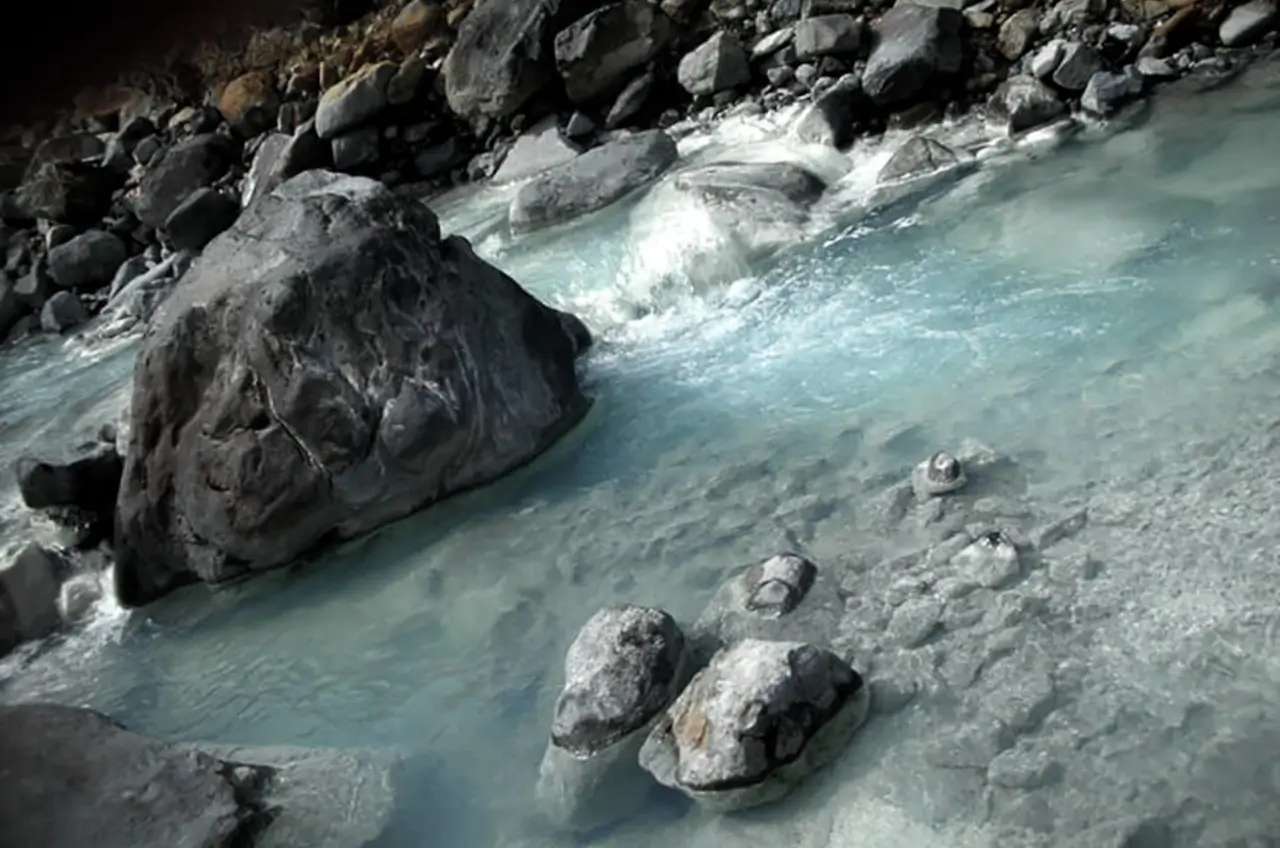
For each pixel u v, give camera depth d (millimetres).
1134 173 5539
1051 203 5504
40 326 8383
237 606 4539
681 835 2910
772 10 7773
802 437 4438
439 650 3908
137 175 9039
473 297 4961
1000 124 6336
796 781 2951
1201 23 6430
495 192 7906
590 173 7070
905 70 6590
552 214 6984
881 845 2707
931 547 3602
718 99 7590
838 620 3420
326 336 4617
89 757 3383
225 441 4590
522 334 5039
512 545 4348
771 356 5094
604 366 5422
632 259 6211
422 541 4570
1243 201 5023
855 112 6824
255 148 8922
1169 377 4055
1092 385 4156
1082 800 2656
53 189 8844
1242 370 3955
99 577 4891
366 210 4898
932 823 2717
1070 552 3410
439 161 8336
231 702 3949
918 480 3881
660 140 7176
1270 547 3180
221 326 4680
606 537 4215
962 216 5656
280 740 3674
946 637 3234
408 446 4594
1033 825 2633
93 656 4473
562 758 3211
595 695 3227
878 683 3148
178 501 4672
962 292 5047
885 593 3467
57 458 5094
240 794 3242
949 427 4199
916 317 4980
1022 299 4844
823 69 7199
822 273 5574
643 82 7812
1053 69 6273
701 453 4547
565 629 3816
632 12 7824
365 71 8438
